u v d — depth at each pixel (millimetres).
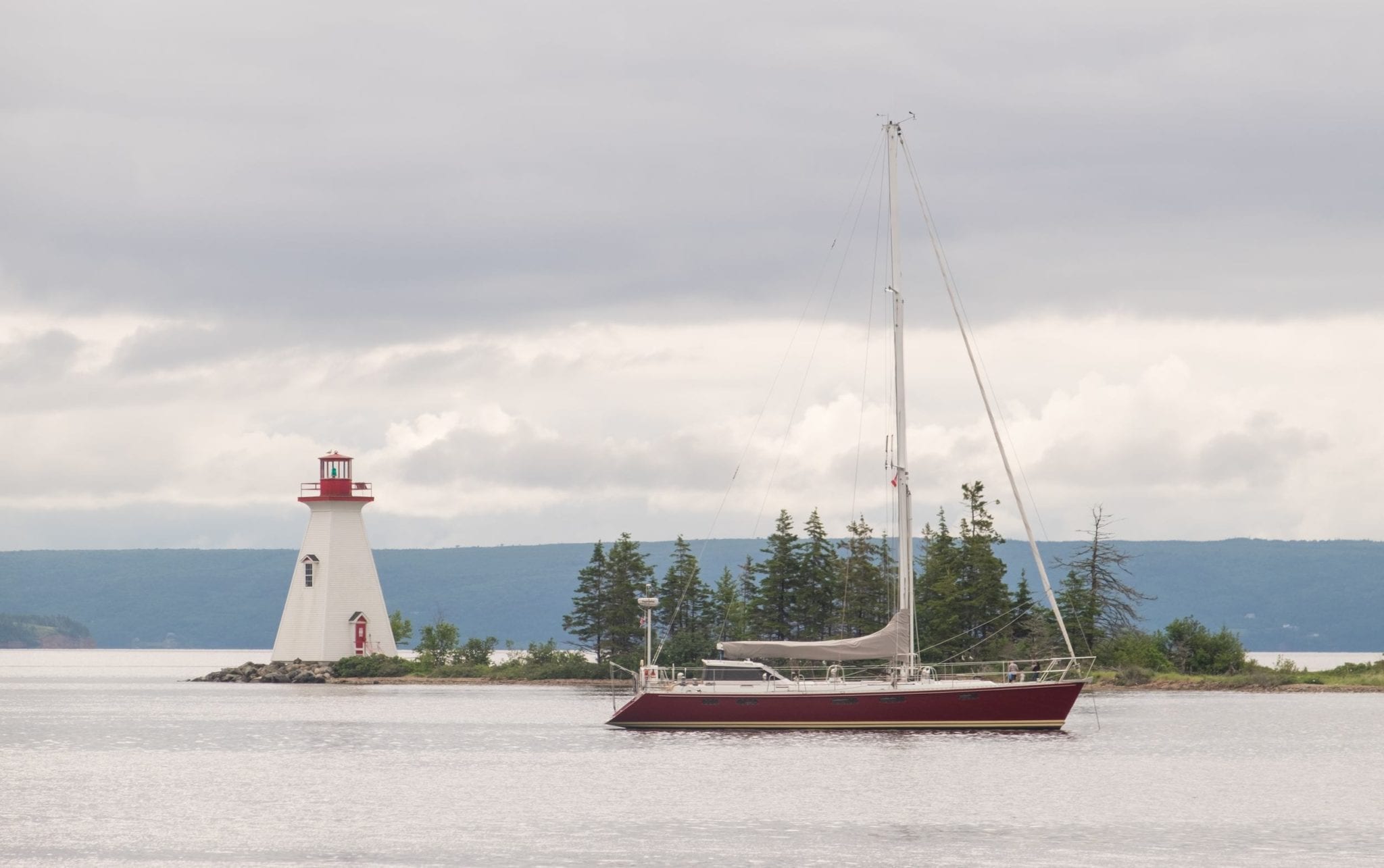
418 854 188000
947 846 192375
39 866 181125
